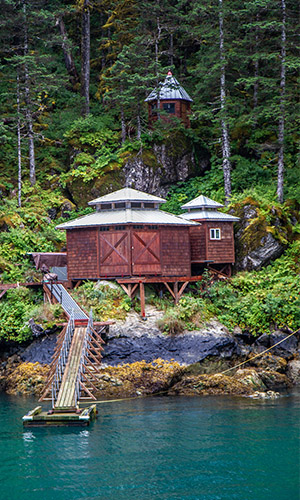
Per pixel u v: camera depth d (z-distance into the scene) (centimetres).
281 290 3681
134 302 3578
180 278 3678
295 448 2039
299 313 3550
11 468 1909
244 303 3619
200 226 3981
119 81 5000
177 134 5000
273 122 4988
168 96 5150
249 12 4516
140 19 5409
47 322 3306
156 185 4844
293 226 4200
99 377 3058
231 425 2353
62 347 2802
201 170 5122
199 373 3188
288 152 4788
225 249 4009
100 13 6397
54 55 6153
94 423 2434
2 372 3328
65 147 5275
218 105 5366
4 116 4906
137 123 5078
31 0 5144
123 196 3828
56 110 5641
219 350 3275
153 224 3656
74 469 1894
